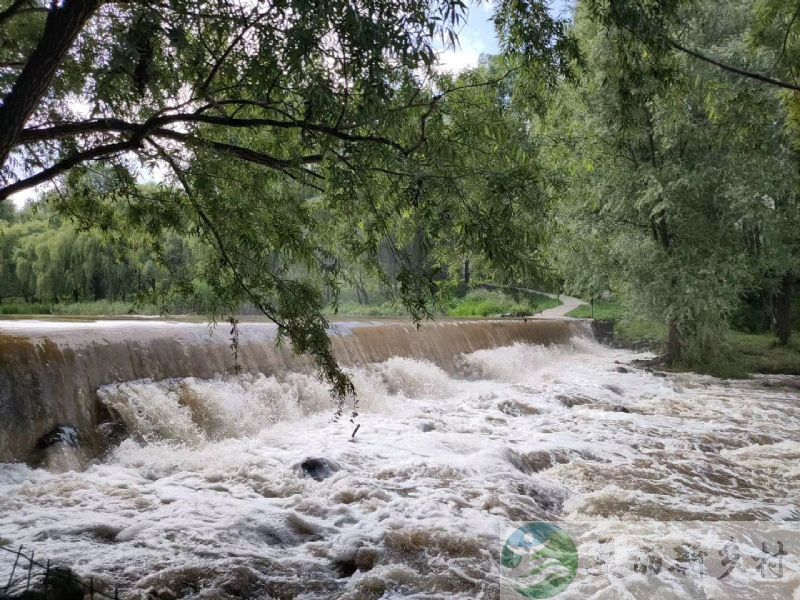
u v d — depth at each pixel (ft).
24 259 64.85
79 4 14.21
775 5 31.63
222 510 20.80
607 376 56.85
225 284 22.89
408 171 17.16
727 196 61.00
